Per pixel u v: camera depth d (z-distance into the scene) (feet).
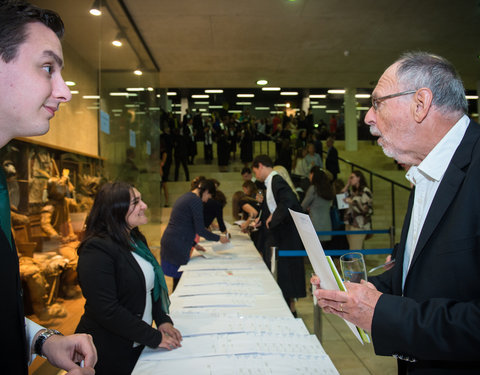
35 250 8.20
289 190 8.89
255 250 8.75
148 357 3.25
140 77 14.34
